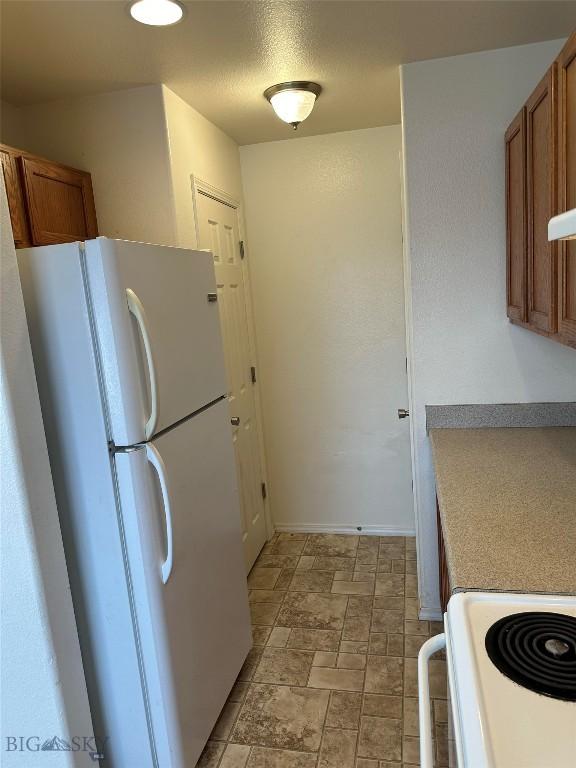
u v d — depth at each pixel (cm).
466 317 236
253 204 327
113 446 147
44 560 140
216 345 205
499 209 226
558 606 108
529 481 175
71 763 147
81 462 149
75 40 181
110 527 151
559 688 86
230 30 181
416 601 270
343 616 261
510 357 236
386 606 268
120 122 231
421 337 241
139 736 162
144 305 154
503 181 224
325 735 193
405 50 209
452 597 114
